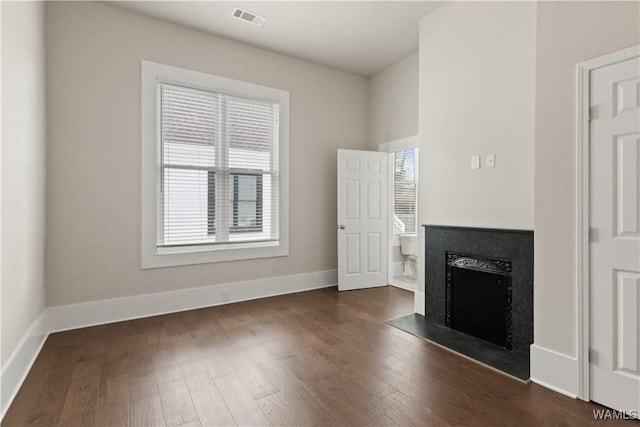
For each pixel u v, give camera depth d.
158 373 2.21
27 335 2.27
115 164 3.21
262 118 4.10
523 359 2.40
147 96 3.35
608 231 1.83
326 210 4.62
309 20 3.45
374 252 4.68
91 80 3.10
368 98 5.00
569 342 1.97
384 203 4.75
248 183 4.01
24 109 2.26
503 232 2.59
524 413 1.78
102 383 2.08
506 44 2.63
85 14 3.07
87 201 3.09
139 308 3.32
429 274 3.26
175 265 3.52
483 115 2.80
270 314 3.44
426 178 3.35
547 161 2.08
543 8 2.08
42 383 2.08
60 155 2.97
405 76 4.36
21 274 2.16
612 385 1.82
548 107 2.07
